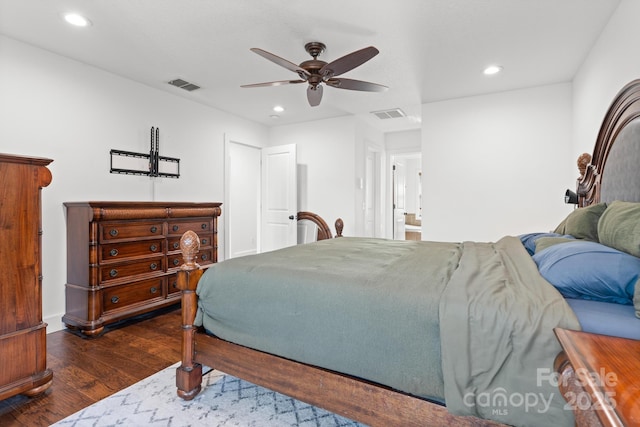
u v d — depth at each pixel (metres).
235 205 5.76
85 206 2.69
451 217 4.03
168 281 3.25
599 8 2.19
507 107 3.74
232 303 1.62
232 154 5.71
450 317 1.10
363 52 2.17
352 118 4.80
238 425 1.60
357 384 1.30
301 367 1.43
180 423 1.60
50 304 2.81
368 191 5.70
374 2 2.12
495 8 2.18
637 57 1.93
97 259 2.69
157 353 2.38
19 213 1.75
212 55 2.88
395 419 1.23
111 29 2.45
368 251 2.27
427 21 2.33
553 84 3.52
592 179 2.45
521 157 3.68
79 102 3.01
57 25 2.39
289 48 2.74
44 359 1.84
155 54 2.86
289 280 1.51
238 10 2.21
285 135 5.38
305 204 5.21
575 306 1.10
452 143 4.02
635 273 1.08
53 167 2.84
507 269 1.51
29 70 2.68
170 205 3.25
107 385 1.94
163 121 3.79
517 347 1.01
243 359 1.60
